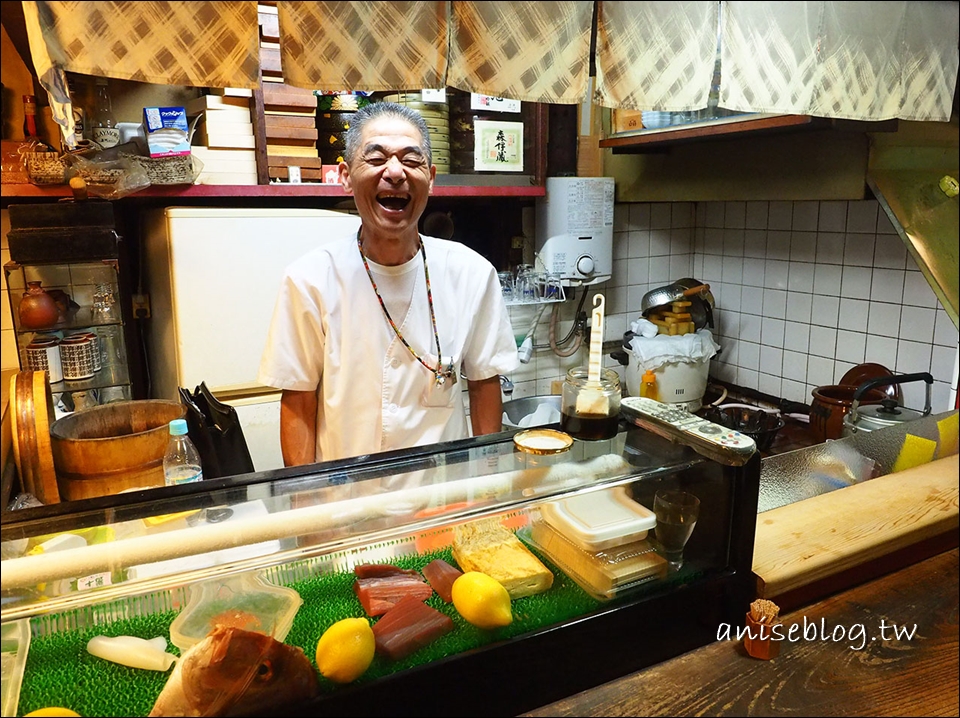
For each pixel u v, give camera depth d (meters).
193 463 1.43
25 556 0.86
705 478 1.11
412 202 1.55
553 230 2.83
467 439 1.24
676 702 0.93
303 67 0.96
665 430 1.19
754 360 3.13
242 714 0.80
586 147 2.90
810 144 2.51
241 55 0.90
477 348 1.80
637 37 1.12
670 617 1.04
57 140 2.08
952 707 0.92
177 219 1.99
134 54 0.85
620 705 0.93
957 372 2.34
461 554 1.04
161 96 2.23
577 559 1.07
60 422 1.52
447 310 1.71
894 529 1.25
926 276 2.22
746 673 0.99
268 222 2.12
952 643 1.05
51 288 1.96
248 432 2.17
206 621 0.93
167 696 0.81
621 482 1.12
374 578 1.02
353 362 1.64
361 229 1.67
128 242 2.38
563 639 0.95
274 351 1.61
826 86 1.35
